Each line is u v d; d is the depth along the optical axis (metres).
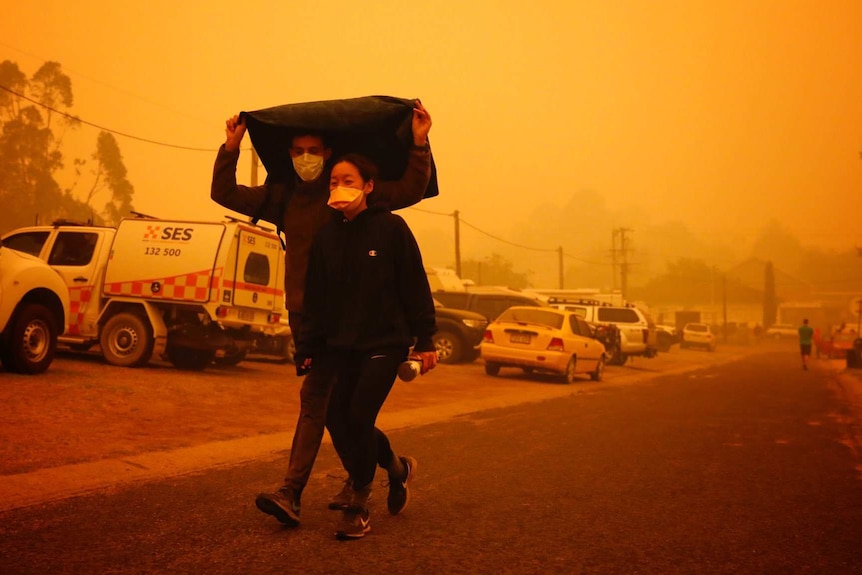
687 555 4.07
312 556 3.80
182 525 4.33
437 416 10.65
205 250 12.92
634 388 16.75
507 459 7.05
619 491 5.70
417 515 4.77
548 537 4.35
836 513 5.13
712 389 16.62
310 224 4.21
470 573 3.65
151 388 10.50
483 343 17.72
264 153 4.33
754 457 7.46
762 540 4.41
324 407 4.20
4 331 10.06
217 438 7.61
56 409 8.28
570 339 17.45
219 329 13.13
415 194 4.23
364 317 4.03
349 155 4.06
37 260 10.61
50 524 4.30
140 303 12.96
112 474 5.79
